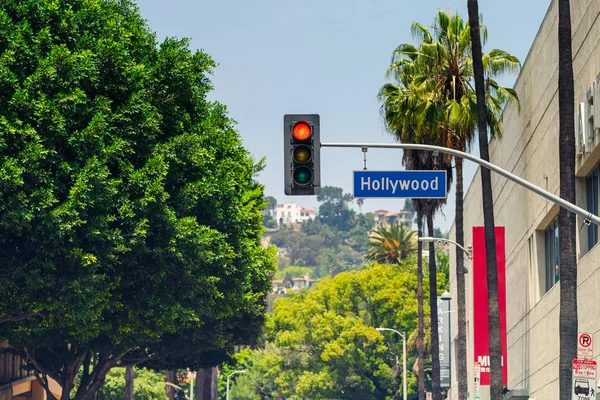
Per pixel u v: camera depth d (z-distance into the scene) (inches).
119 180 3319.4
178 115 3779.5
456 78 4731.8
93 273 3390.7
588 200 4008.4
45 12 3275.1
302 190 2140.7
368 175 2370.8
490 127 4773.6
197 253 3708.2
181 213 3732.8
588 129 3666.3
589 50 3651.6
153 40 3782.0
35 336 4367.6
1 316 3511.3
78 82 3223.4
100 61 3351.4
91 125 3225.9
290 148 2145.7
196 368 5969.5
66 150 3270.2
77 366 4864.7
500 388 3528.5
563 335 2886.3
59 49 3161.9
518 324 5625.0
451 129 4717.0
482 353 5708.7
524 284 5364.2
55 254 3363.7
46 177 3117.6
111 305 3818.9
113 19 3543.3
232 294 4426.7
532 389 5162.4
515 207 5595.5
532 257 5162.4
